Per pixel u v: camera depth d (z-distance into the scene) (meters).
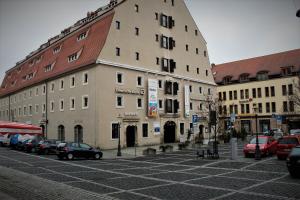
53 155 33.41
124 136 40.50
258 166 21.16
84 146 29.06
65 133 45.06
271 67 67.88
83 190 13.38
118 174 18.61
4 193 12.73
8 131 46.62
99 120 37.97
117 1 46.81
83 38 47.16
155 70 46.31
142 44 44.94
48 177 17.39
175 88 49.38
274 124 65.25
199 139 44.72
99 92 38.41
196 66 54.91
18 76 67.94
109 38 40.59
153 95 44.56
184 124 50.59
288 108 63.03
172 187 14.23
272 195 12.23
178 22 52.06
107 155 32.41
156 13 48.03
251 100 69.31
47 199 11.70
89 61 39.53
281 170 19.02
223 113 64.81
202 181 15.78
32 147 36.75
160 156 30.52
